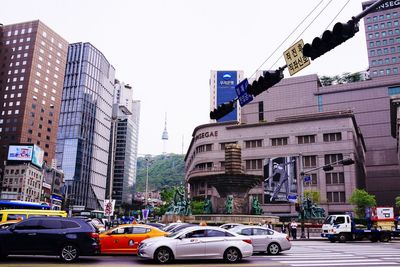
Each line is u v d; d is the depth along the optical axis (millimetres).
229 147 38969
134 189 190625
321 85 131000
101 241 17531
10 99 127500
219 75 138125
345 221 31250
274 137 84188
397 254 19125
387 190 113375
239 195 37281
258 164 84750
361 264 14500
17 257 15906
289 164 79375
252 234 19000
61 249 14273
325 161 77812
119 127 179500
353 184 74125
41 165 103688
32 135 126812
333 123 78875
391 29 133625
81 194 144125
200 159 93438
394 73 129125
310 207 44938
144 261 15273
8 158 95000
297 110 118438
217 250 14914
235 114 125250
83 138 148375
